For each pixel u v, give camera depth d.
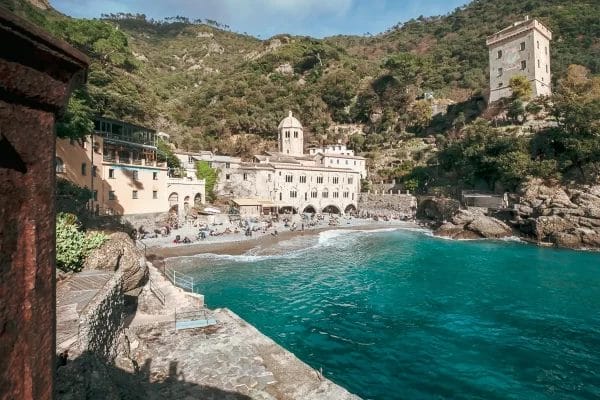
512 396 16.19
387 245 54.53
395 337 22.05
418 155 104.00
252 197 80.75
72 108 32.06
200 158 77.88
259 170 81.56
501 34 89.50
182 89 152.50
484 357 19.64
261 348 15.88
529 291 31.56
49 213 2.80
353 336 22.19
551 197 59.69
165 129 94.12
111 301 14.44
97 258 18.83
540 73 84.88
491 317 25.38
